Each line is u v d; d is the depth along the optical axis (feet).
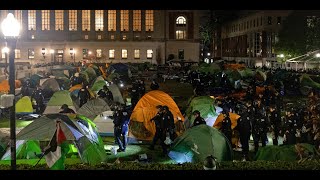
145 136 77.56
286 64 285.43
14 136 41.29
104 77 161.07
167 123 69.92
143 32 367.45
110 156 69.00
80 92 98.17
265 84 139.85
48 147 52.90
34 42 356.59
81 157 57.31
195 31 374.84
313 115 73.51
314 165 51.93
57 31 362.74
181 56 375.25
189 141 59.57
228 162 53.42
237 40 471.62
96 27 365.81
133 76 211.82
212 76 166.20
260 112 70.95
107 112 83.76
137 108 78.84
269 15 366.22
